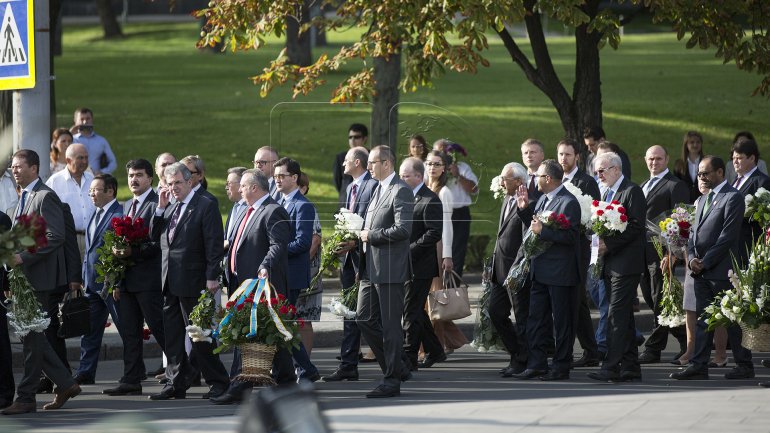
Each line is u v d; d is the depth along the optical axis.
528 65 48.97
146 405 29.69
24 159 30.36
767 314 30.27
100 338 33.75
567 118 48.84
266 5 49.50
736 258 31.91
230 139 98.94
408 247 29.67
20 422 27.14
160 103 117.31
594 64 48.44
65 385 29.36
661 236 33.75
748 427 23.41
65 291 31.62
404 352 33.34
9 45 31.86
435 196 34.03
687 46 48.56
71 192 41.06
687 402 26.58
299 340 29.05
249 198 30.39
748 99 106.62
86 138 52.31
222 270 30.47
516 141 93.00
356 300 33.06
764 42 48.50
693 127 97.12
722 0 46.75
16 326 28.41
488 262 34.81
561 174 32.56
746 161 34.75
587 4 48.09
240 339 28.50
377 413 26.02
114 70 146.50
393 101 61.97
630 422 24.09
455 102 109.81
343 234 32.12
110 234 31.16
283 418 12.67
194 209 30.00
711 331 31.97
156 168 35.91
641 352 38.00
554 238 31.70
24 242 25.25
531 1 47.38
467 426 24.08
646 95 110.94
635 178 85.94
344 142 92.00
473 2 43.12
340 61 49.62
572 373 33.94
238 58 157.12
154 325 31.61
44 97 35.16
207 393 31.38
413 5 46.25
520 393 29.95
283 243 29.77
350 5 49.34
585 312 35.44
